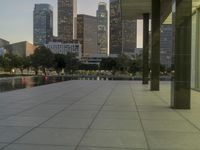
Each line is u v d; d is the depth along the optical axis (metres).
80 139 7.38
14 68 103.75
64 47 168.25
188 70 12.81
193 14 23.95
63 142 7.09
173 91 12.87
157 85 22.31
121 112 11.58
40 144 6.90
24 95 17.47
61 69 99.12
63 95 17.78
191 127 8.88
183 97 12.66
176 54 12.91
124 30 190.38
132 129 8.55
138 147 6.75
